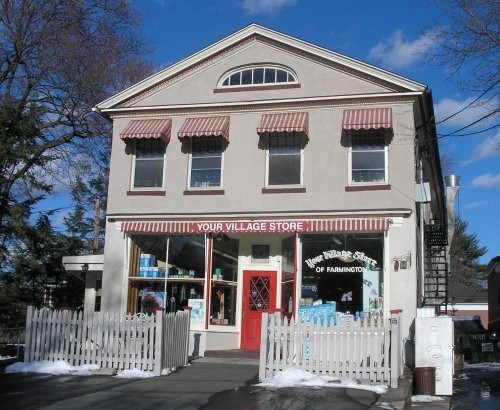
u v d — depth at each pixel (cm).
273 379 1177
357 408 966
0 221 2133
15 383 1166
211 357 1567
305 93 1691
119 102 1825
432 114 1730
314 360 1209
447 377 1254
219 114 1758
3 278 2192
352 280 1585
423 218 1862
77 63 2316
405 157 1592
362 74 1655
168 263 1750
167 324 1336
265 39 1758
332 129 1658
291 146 1689
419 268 1712
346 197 1611
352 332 1198
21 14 2206
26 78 2266
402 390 1122
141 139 1783
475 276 6022
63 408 956
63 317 1355
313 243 1631
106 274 1762
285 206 1652
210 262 1716
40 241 2298
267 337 1235
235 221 1683
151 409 952
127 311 1736
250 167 1702
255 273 1734
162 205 1747
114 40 2455
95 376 1249
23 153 2094
